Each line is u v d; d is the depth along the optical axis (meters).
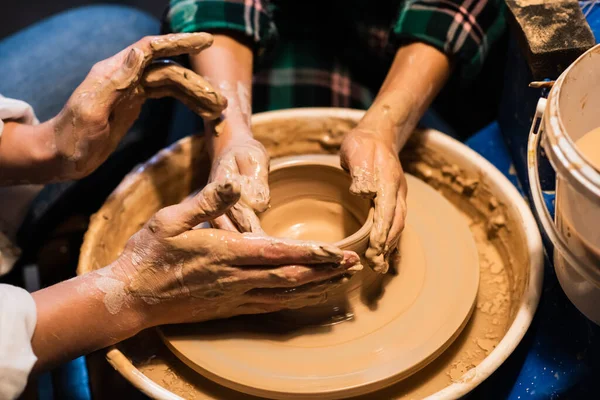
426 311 0.92
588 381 0.85
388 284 0.97
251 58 1.27
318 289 0.83
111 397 1.08
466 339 0.97
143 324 0.90
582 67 0.73
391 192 0.91
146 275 0.85
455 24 1.16
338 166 1.00
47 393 1.17
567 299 0.94
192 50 0.96
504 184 1.08
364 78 1.61
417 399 0.88
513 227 1.05
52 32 1.70
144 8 2.61
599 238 0.66
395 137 1.06
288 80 1.58
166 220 0.81
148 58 0.96
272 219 1.04
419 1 1.20
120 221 1.13
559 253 0.85
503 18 1.19
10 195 1.23
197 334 0.91
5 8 2.62
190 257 0.82
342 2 1.50
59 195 1.39
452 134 1.55
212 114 1.05
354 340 0.89
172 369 0.95
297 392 0.82
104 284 0.86
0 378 0.79
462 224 1.06
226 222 0.91
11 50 1.64
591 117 0.81
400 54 1.22
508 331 0.86
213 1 1.21
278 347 0.89
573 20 0.98
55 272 1.48
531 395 0.89
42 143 1.05
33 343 0.85
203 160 1.22
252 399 0.89
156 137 1.55
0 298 0.83
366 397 0.88
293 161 1.01
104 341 0.88
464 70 1.24
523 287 0.95
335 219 1.05
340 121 1.23
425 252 1.02
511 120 1.23
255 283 0.82
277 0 1.54
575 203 0.67
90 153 1.04
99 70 1.00
